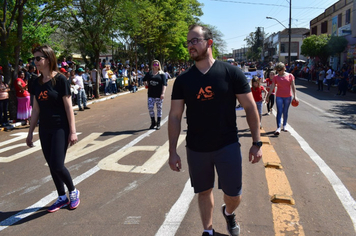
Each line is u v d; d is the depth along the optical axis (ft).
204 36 8.69
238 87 8.87
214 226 11.23
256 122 9.09
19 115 33.12
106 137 25.62
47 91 12.14
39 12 41.98
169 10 89.45
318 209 12.40
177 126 9.23
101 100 53.98
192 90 8.78
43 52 12.05
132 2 53.11
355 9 81.20
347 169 16.93
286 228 11.02
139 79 84.69
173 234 10.83
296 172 16.47
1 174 17.74
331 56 98.63
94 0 47.85
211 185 9.61
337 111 38.09
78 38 50.31
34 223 12.00
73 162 19.17
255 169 16.94
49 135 12.46
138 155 20.16
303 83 93.30
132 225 11.53
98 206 13.19
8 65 34.73
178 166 9.25
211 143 8.96
